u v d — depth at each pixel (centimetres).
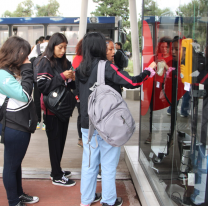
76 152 373
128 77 199
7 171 211
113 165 214
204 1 139
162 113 216
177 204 181
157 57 229
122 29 938
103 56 212
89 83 209
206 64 141
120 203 234
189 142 167
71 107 255
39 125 501
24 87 199
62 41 245
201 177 157
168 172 198
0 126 205
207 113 147
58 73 252
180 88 176
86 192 225
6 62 198
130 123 191
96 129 193
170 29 194
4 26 983
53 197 249
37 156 354
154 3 236
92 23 930
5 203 238
